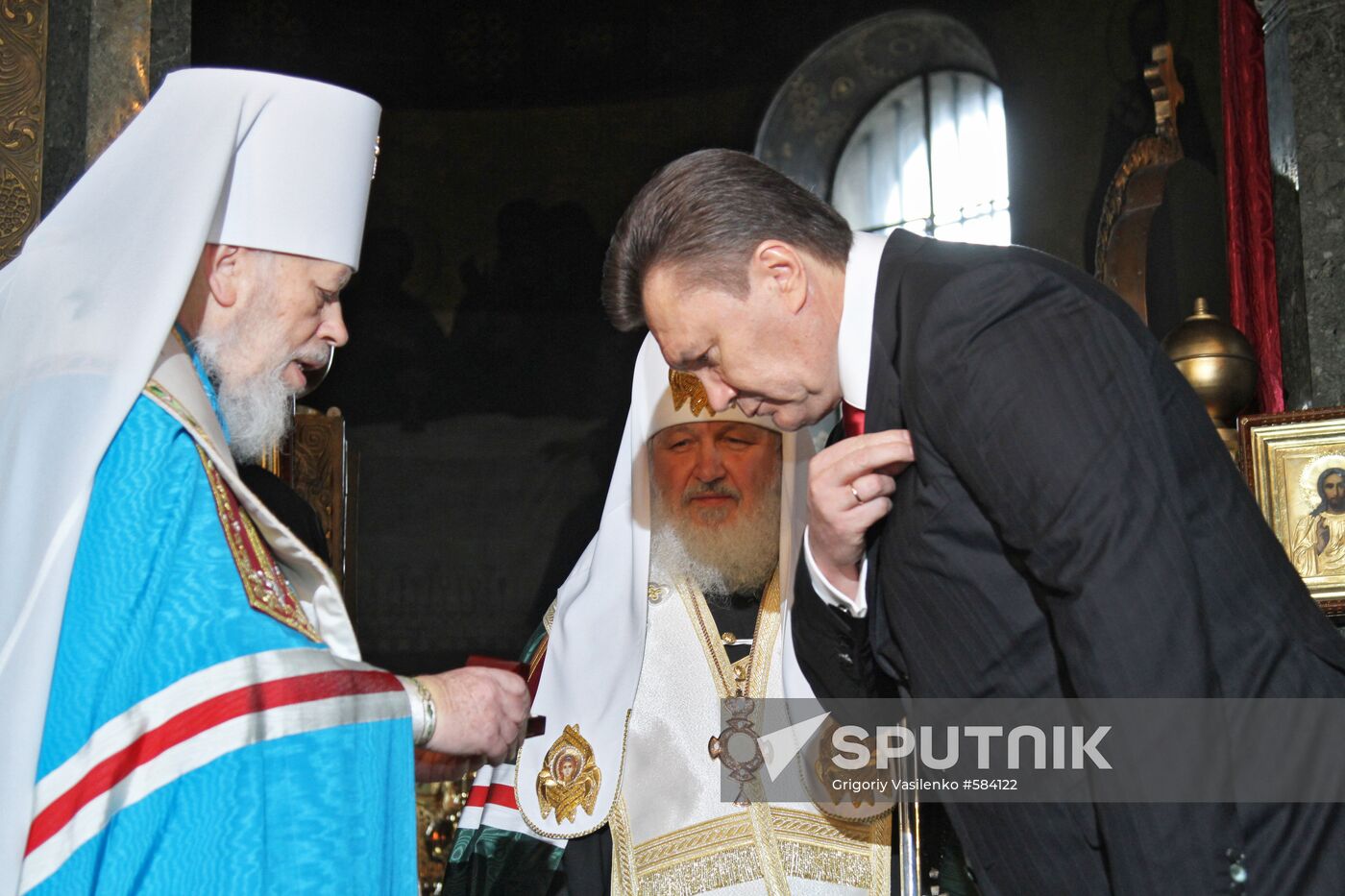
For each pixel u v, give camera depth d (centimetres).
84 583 161
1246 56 575
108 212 179
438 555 1217
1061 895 169
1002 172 1059
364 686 173
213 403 193
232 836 156
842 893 233
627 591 253
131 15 389
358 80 1245
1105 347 160
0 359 172
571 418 1244
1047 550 154
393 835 172
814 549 197
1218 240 758
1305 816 158
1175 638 147
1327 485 350
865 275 186
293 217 198
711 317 186
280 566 186
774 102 1198
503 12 1260
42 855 151
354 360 1238
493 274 1257
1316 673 165
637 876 237
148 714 157
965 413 160
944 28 1105
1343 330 497
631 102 1251
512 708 188
